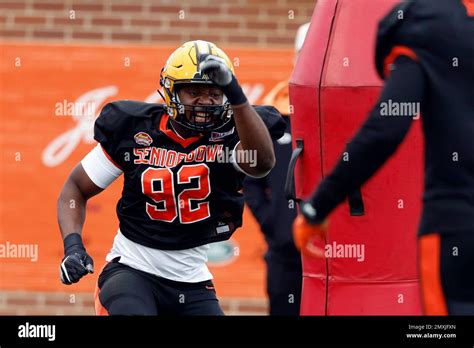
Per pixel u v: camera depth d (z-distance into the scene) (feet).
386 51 51.44
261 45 96.84
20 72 96.27
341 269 57.21
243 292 93.76
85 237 94.17
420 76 49.88
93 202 94.17
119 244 59.06
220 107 55.52
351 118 56.18
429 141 50.78
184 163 56.65
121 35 97.19
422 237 51.21
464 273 50.34
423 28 50.14
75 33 97.09
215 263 93.91
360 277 56.90
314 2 96.94
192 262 58.54
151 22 97.25
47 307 95.81
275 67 95.55
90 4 97.25
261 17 96.99
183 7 97.25
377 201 56.03
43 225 95.86
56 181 95.96
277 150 75.36
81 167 58.49
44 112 96.02
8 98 96.17
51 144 95.96
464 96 50.24
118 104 58.03
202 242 57.77
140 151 57.16
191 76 55.06
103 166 58.18
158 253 57.82
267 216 75.82
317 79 56.90
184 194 56.75
